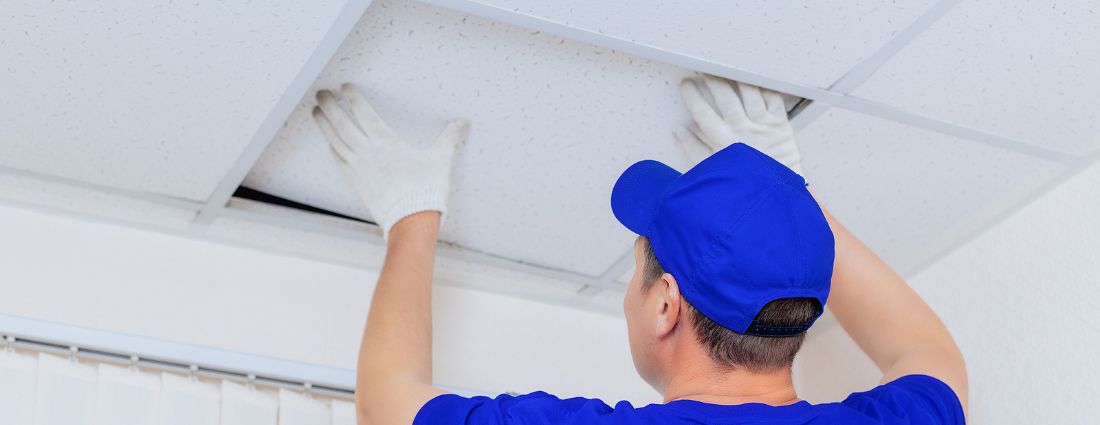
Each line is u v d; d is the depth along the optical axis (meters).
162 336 1.80
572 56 1.51
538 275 2.08
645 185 1.31
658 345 1.25
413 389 1.26
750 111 1.58
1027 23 1.46
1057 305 1.81
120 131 1.59
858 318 1.44
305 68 1.47
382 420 1.26
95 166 1.68
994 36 1.48
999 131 1.69
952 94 1.60
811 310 1.21
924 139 1.71
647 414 1.11
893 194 1.86
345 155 1.62
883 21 1.43
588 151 1.71
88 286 1.78
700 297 1.19
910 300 1.42
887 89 1.58
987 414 1.92
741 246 1.18
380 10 1.41
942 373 1.31
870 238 2.00
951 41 1.48
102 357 1.74
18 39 1.40
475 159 1.73
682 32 1.44
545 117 1.63
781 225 1.19
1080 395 1.75
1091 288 1.75
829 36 1.46
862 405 1.17
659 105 1.62
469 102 1.60
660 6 1.39
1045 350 1.82
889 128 1.68
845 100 1.60
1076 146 1.74
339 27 1.40
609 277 2.09
